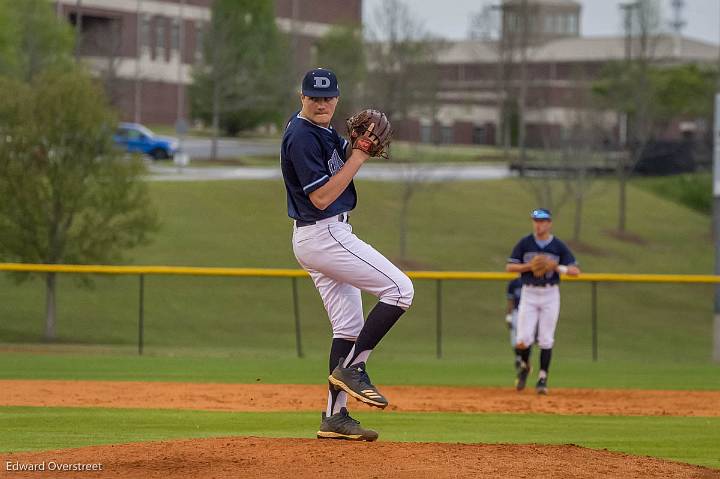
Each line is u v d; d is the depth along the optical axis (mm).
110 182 74562
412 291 18875
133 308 85250
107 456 18219
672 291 106938
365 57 165500
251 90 181000
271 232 118250
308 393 39594
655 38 171250
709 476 17938
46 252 73500
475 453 18625
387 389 42625
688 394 41281
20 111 72938
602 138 161375
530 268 40938
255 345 74938
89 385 40875
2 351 62312
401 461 17656
